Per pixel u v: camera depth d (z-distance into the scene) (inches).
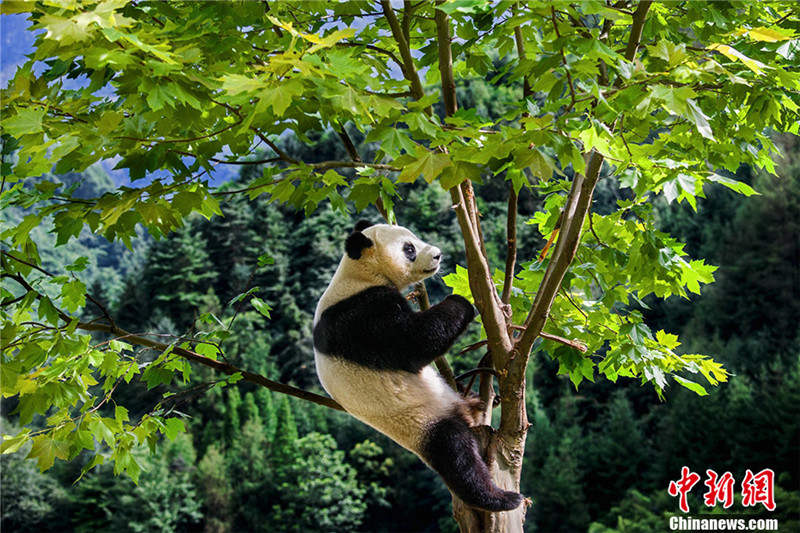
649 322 1450.5
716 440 1120.8
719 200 1520.7
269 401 1662.2
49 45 115.1
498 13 138.4
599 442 1296.8
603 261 193.8
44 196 143.9
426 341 154.4
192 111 127.2
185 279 2011.6
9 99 132.4
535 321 148.0
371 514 1465.3
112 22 106.8
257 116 137.5
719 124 170.4
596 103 134.0
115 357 154.5
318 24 171.9
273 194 161.0
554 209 204.1
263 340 1802.4
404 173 121.9
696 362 188.2
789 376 1182.3
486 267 153.1
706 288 1406.3
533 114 136.2
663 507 1046.4
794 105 152.1
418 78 164.4
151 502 1422.2
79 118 141.9
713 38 171.0
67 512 1475.1
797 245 1338.6
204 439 1598.2
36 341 150.6
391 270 167.8
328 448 1530.5
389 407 156.0
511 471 157.5
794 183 1357.0
